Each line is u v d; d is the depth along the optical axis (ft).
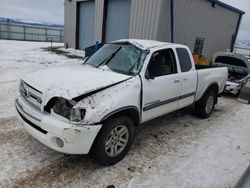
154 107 11.66
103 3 44.73
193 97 14.96
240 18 51.26
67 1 58.90
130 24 36.81
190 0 35.42
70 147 8.38
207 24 41.27
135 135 13.33
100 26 46.73
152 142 12.57
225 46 50.14
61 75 10.11
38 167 9.55
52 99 8.77
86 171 9.54
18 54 47.60
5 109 15.67
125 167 10.02
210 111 17.52
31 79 10.05
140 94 10.53
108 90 9.25
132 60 11.47
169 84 12.25
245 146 13.00
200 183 9.34
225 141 13.44
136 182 9.10
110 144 9.68
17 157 10.12
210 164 10.80
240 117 18.34
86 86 8.90
